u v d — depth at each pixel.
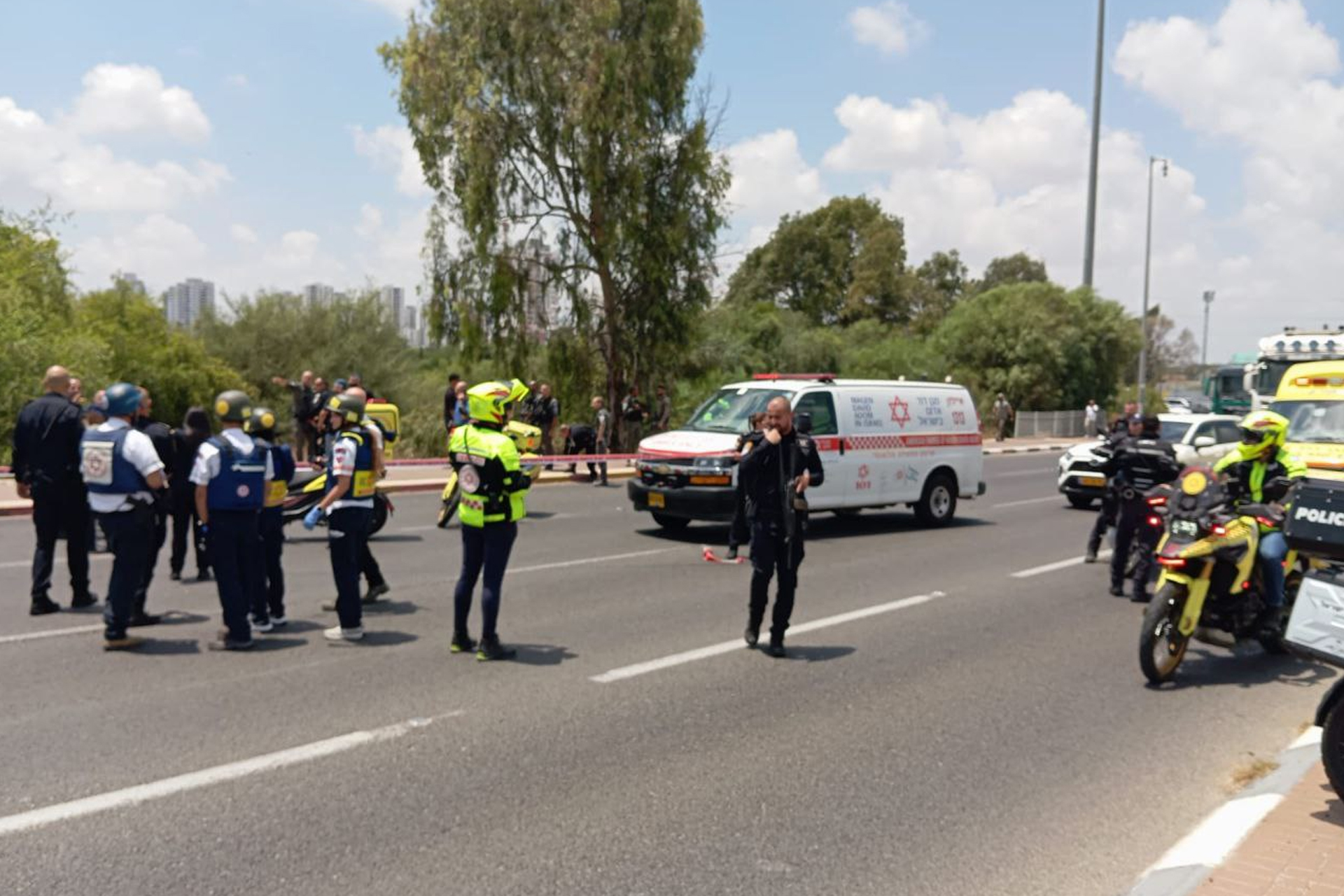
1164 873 4.16
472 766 5.34
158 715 6.01
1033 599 10.21
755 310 49.38
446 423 20.61
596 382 28.59
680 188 27.25
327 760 5.36
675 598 9.73
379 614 8.84
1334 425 12.36
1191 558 7.18
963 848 4.52
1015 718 6.41
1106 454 11.27
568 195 27.23
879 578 11.23
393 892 4.00
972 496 16.19
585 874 4.18
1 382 22.33
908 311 71.81
